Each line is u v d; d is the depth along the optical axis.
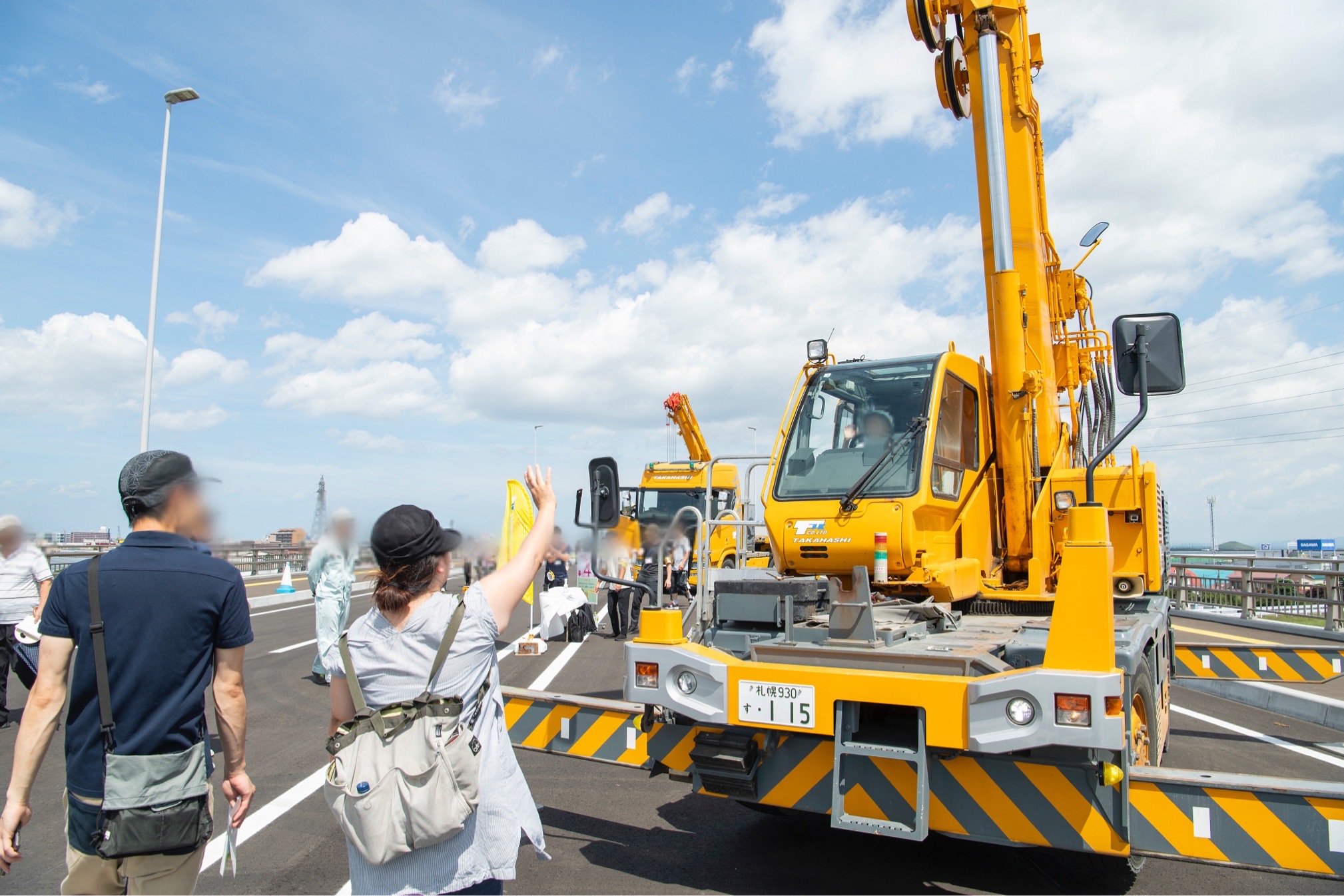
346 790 2.33
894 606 5.00
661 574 4.75
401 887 2.40
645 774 6.59
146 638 2.63
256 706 8.63
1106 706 3.44
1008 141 6.71
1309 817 3.45
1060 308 7.48
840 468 5.68
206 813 2.76
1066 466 6.83
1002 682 3.61
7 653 7.66
